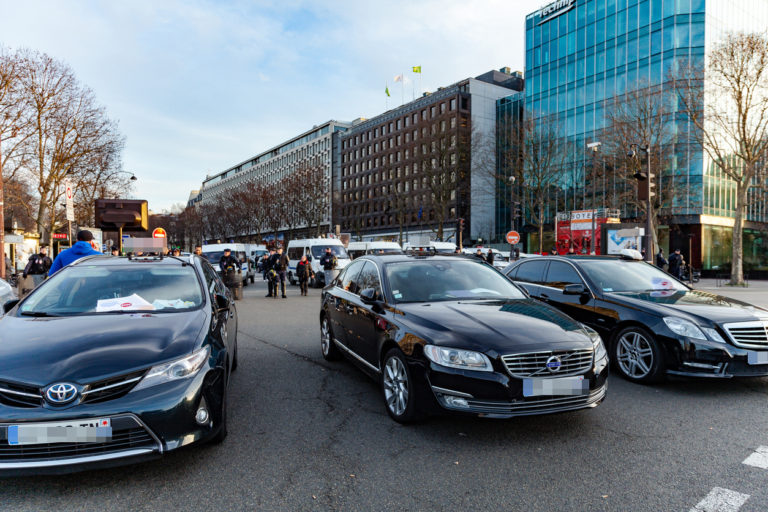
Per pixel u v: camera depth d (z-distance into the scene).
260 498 2.77
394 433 3.78
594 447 3.50
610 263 6.54
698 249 35.03
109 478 3.01
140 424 2.80
